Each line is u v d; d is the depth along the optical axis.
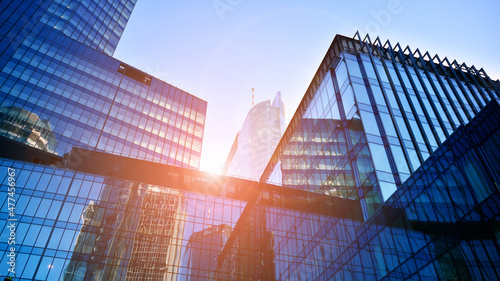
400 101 57.41
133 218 50.66
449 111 58.59
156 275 46.28
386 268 43.09
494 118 32.03
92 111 87.69
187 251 50.00
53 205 48.12
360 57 64.06
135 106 98.19
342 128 59.66
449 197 35.94
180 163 96.69
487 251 30.45
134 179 55.19
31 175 50.03
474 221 32.31
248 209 58.41
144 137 93.81
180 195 56.16
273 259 53.19
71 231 46.47
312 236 58.12
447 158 37.25
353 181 53.84
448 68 69.38
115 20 117.56
